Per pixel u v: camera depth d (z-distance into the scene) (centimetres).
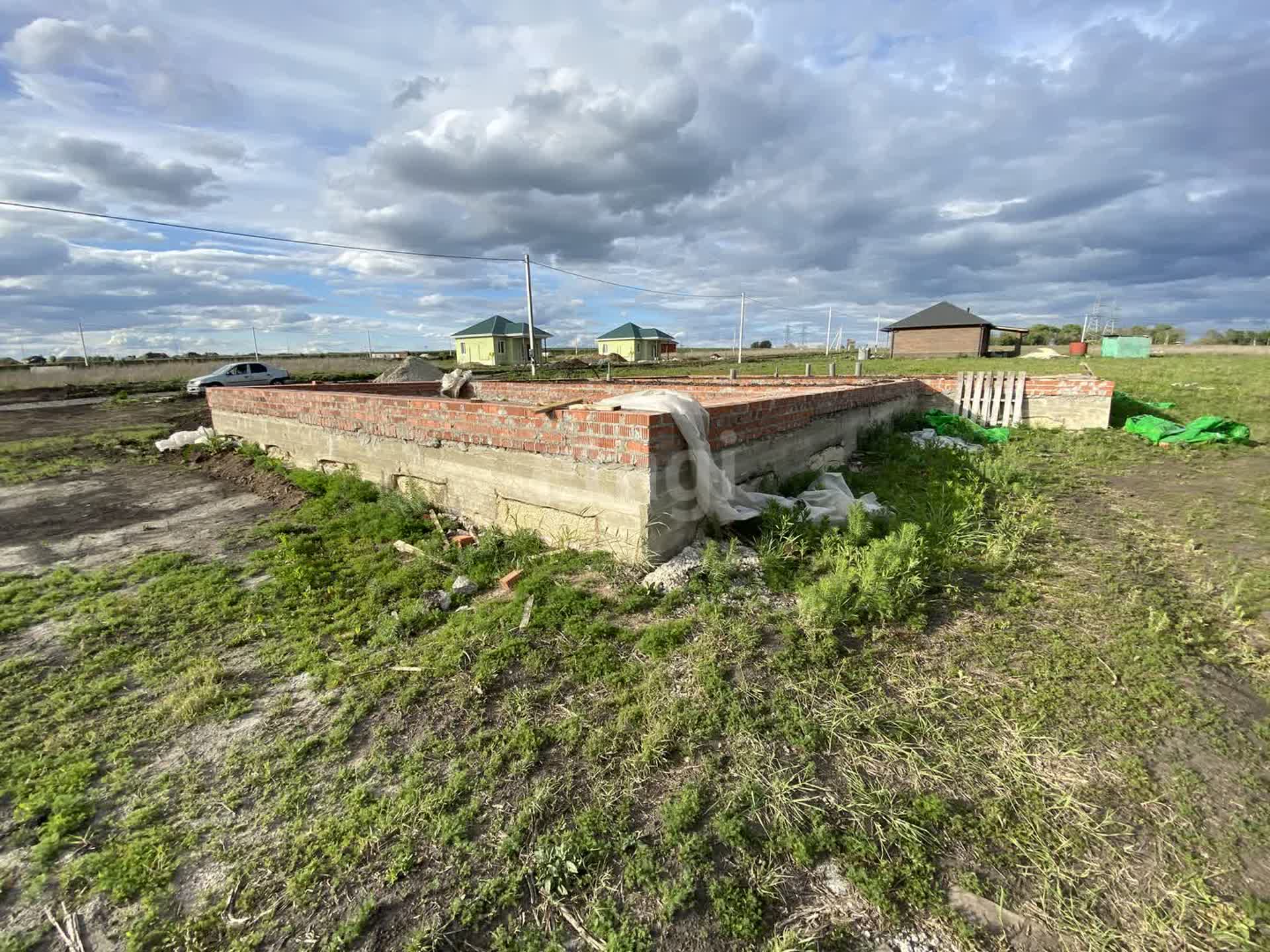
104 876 188
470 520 520
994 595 351
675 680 271
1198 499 543
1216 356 3453
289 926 169
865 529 420
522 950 160
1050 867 178
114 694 291
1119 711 245
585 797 209
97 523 577
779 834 191
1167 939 158
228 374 2202
